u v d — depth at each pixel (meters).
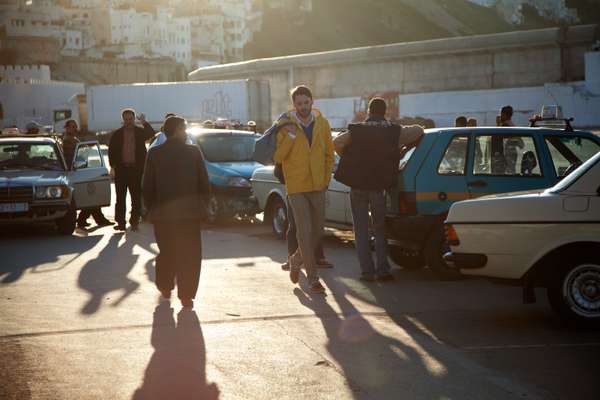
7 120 85.38
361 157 8.30
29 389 4.80
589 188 6.22
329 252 10.94
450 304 7.32
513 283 6.55
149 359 5.44
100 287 8.30
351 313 6.92
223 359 5.43
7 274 9.27
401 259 9.55
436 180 8.65
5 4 160.50
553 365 5.23
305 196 7.86
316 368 5.19
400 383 4.85
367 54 61.66
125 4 198.38
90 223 15.72
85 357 5.51
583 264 6.17
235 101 46.78
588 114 49.97
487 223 6.51
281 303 7.38
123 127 13.87
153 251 11.19
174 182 7.21
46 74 129.88
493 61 57.34
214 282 8.56
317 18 198.88
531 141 9.06
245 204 14.34
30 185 13.14
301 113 7.84
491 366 5.22
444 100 56.62
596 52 49.88
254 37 196.75
